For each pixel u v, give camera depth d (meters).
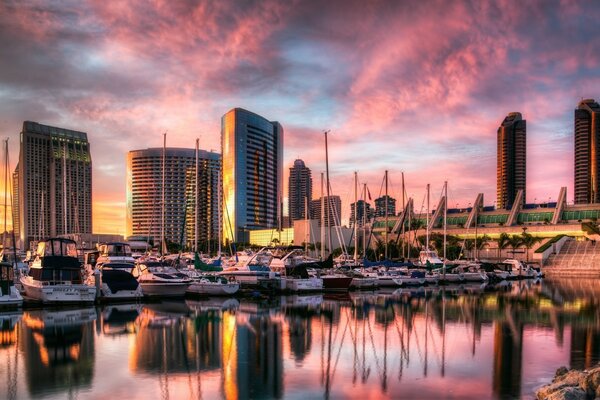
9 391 21.08
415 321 41.91
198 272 69.06
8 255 71.50
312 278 71.19
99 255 69.94
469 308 52.12
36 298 50.47
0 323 39.62
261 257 80.75
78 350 29.22
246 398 20.16
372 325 39.50
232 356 27.72
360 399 20.17
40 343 31.33
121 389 21.30
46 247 53.19
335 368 25.19
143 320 41.53
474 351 29.55
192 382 22.42
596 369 20.31
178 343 31.42
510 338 33.84
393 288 83.44
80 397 20.25
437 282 94.12
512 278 118.56
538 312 48.69
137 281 55.31
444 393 21.02
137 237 173.50
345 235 193.25
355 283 77.81
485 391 21.31
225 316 44.31
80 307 50.31
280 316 44.72
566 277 132.62
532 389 21.61
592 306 54.56
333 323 40.44
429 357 27.88
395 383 22.50
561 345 31.47
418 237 181.62
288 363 26.22
